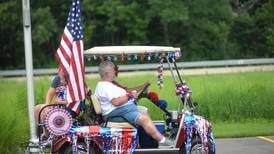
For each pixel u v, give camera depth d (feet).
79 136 50.62
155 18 237.25
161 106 55.21
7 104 71.92
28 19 54.95
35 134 55.16
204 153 52.85
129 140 50.90
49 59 228.63
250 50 256.32
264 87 98.94
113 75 52.49
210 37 243.40
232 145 68.23
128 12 229.45
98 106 52.03
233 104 91.81
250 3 272.51
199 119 53.21
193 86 106.11
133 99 51.96
